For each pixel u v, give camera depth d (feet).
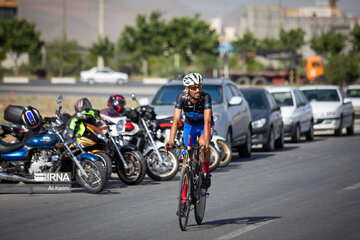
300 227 59.00
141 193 80.94
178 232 57.00
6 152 80.02
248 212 67.05
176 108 59.00
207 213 66.80
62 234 56.59
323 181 91.25
